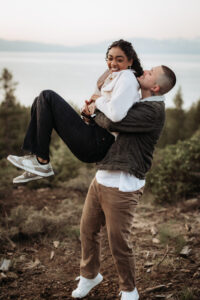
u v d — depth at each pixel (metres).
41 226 3.80
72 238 3.75
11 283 2.89
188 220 4.24
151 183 5.31
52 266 3.21
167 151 5.59
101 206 2.44
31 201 4.83
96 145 2.32
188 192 5.00
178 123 24.48
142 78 2.27
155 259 3.28
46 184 5.71
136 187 2.31
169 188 4.98
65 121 2.28
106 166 2.27
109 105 2.15
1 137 13.18
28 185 5.58
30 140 2.33
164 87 2.23
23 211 4.11
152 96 2.27
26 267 3.16
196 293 2.65
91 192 2.50
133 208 2.34
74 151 2.35
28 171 2.34
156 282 2.88
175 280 2.89
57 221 3.92
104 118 2.24
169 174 5.04
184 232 3.86
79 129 2.30
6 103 14.48
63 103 2.31
